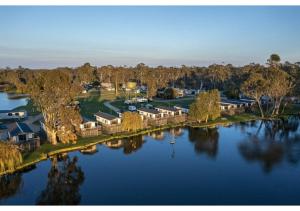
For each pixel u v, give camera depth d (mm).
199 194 42594
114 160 56969
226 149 63969
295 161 56062
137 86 185000
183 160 57000
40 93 62469
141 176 49219
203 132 78938
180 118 88125
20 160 51812
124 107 110000
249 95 101938
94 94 148875
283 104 111812
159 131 79750
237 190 43906
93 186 45500
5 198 42062
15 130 65000
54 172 51094
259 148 64625
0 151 49094
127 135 73125
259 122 92375
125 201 40531
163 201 40531
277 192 43375
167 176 49250
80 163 55375
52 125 64438
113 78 177500
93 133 71375
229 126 86312
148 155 60031
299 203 39844
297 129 83312
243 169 52125
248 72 148625
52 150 59781
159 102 124250
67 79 66938
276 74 101500
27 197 42344
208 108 87750
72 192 43406
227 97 134375
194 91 163750
